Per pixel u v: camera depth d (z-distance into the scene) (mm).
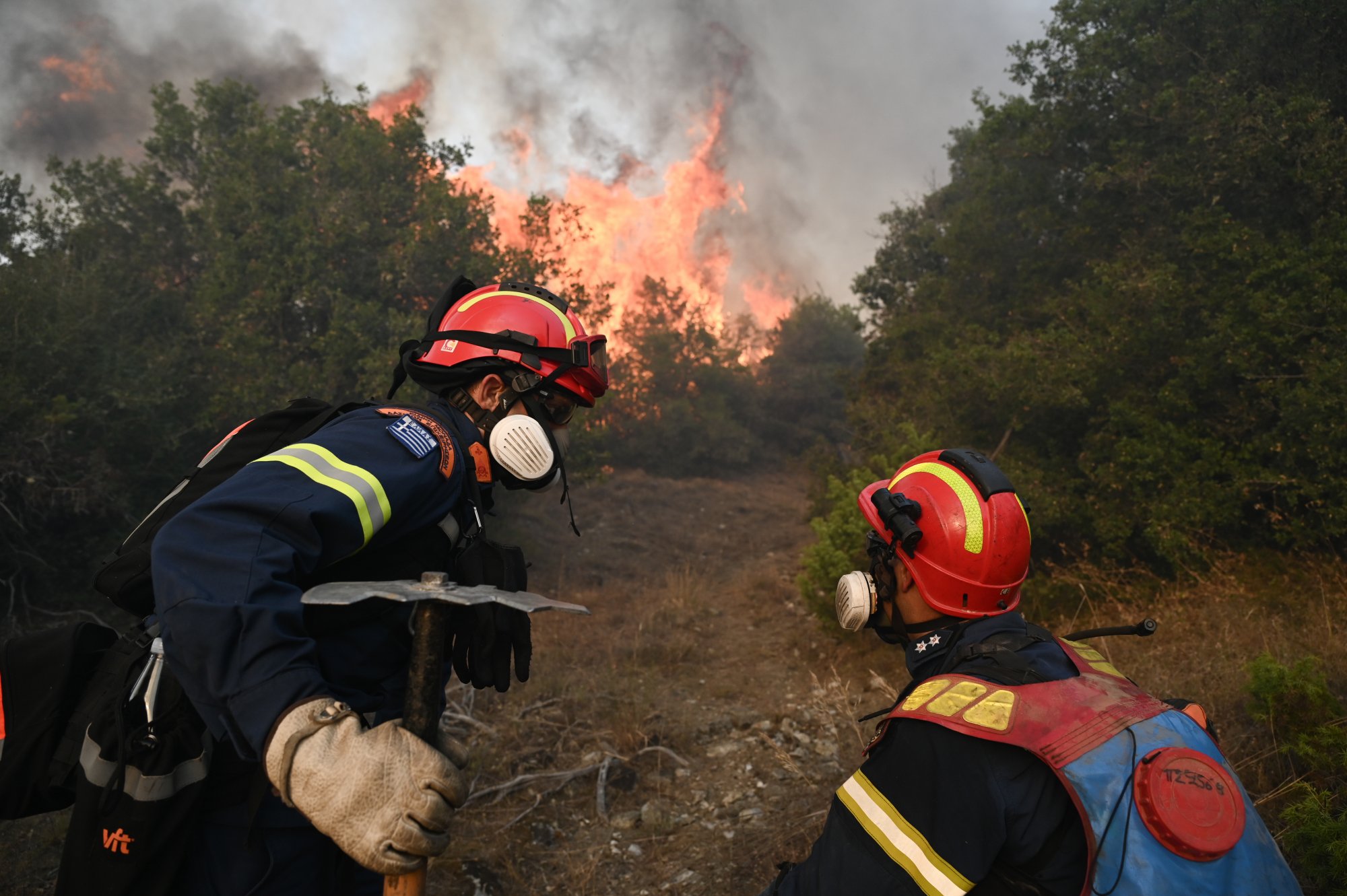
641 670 7035
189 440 9289
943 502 1606
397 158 11203
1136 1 9039
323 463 1229
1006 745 1286
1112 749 1251
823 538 7621
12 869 3672
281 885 1367
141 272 11258
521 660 1440
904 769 1315
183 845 1289
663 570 12969
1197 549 6613
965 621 1585
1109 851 1170
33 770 1312
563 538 14523
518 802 4570
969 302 11375
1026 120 9922
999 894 1261
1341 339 6406
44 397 7598
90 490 7387
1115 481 7320
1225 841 1177
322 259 10117
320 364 10344
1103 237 9445
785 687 6664
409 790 1059
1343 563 6117
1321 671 4055
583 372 1663
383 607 1336
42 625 7074
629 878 3852
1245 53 8062
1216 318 7191
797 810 4266
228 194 10242
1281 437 6762
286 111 11688
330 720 1059
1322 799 2635
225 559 1088
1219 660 4434
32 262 8797
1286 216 7699
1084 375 7859
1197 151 8008
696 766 5098
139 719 1289
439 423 1432
